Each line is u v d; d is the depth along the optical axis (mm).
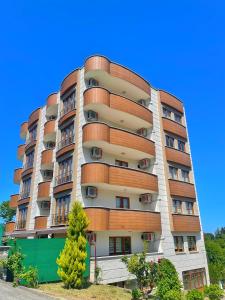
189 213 28734
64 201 23281
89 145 23109
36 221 26062
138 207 25578
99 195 22906
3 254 18578
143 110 26906
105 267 18500
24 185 31938
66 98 27875
